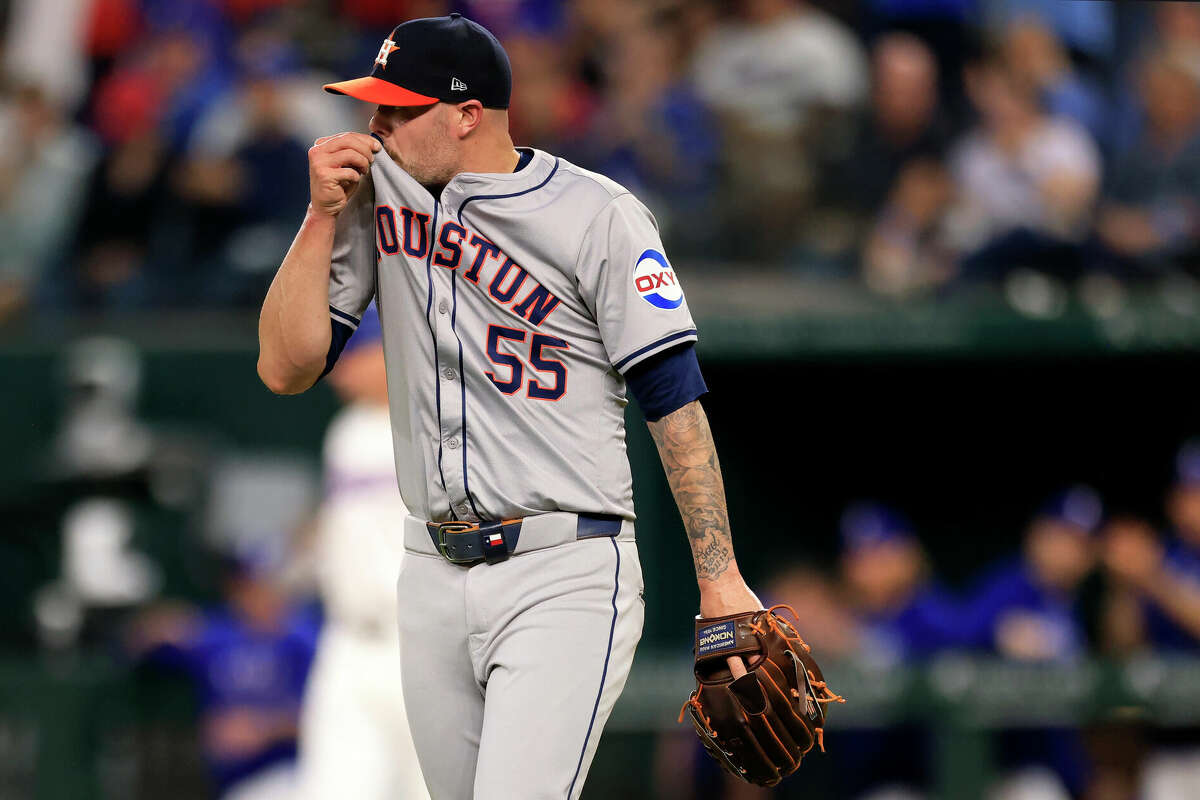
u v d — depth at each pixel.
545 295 9.84
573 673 9.80
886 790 22.75
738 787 22.73
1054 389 28.89
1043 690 22.98
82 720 23.62
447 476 9.97
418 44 9.90
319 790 17.31
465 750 10.43
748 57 29.17
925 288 26.86
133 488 25.77
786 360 25.83
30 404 26.56
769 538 29.03
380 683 17.19
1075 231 27.39
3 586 25.89
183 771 23.64
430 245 9.95
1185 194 28.05
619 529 10.12
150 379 26.64
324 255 10.06
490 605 9.95
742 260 27.94
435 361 9.98
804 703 9.87
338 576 17.45
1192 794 23.02
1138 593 25.89
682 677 22.95
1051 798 22.73
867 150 28.55
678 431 9.83
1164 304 25.22
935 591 25.91
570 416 9.94
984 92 28.80
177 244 29.08
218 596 25.58
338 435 17.91
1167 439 29.00
